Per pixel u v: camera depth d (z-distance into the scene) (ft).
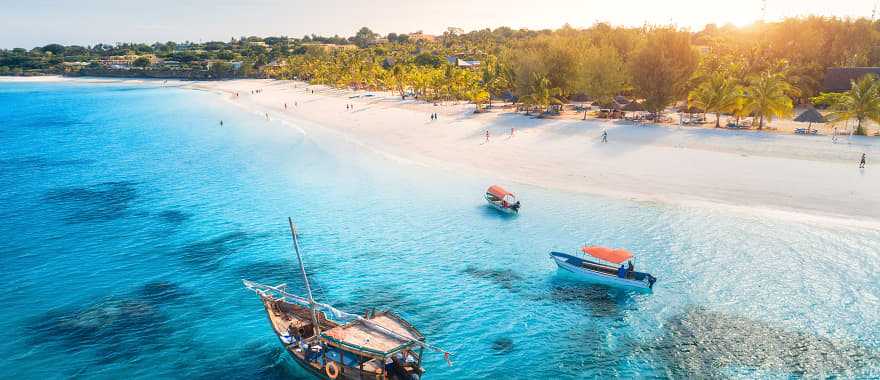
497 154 262.06
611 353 108.78
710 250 150.30
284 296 118.32
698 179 206.69
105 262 156.35
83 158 309.63
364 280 141.38
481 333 116.57
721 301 125.08
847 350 106.11
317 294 134.10
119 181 251.39
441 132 321.32
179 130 414.41
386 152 281.95
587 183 212.23
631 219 174.81
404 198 207.10
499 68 479.82
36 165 292.20
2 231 183.52
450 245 162.30
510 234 168.96
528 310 125.39
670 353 107.86
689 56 317.83
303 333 109.91
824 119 287.69
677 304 124.98
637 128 295.28
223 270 149.38
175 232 179.93
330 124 385.70
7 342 115.24
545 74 379.35
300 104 533.14
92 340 116.06
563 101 403.54
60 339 116.47
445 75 484.33
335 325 111.04
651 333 114.73
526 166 239.71
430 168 247.09
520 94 390.01
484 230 172.86
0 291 138.21
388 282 140.05
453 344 112.88
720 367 103.04
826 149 232.73
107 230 183.42
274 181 240.12
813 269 136.67
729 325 115.96
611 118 336.49
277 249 162.91
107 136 393.29
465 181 225.35
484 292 134.00
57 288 140.05
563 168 232.94
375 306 128.06
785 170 209.56
